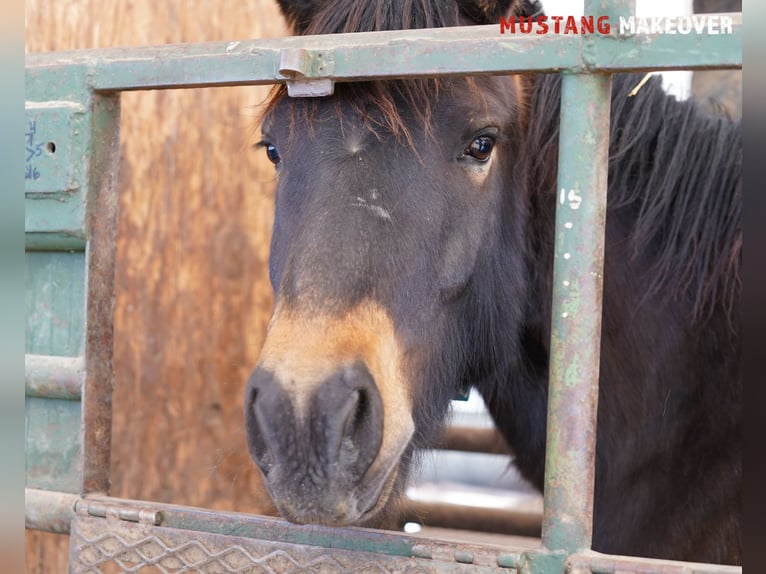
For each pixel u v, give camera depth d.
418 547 1.34
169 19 3.51
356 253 1.42
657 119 2.08
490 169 1.75
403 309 1.51
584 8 1.26
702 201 2.03
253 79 1.47
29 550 3.45
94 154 1.68
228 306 3.56
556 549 1.27
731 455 2.02
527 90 2.07
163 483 3.60
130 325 3.61
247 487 3.53
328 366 1.30
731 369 2.03
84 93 1.67
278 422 1.28
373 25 1.57
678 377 2.04
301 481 1.28
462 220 1.66
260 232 3.54
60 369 1.71
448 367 1.76
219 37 3.49
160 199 3.58
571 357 1.28
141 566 1.56
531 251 2.09
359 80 1.43
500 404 2.24
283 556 1.43
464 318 1.81
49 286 1.77
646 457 2.05
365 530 1.40
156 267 3.59
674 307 2.05
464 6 1.71
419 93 1.56
